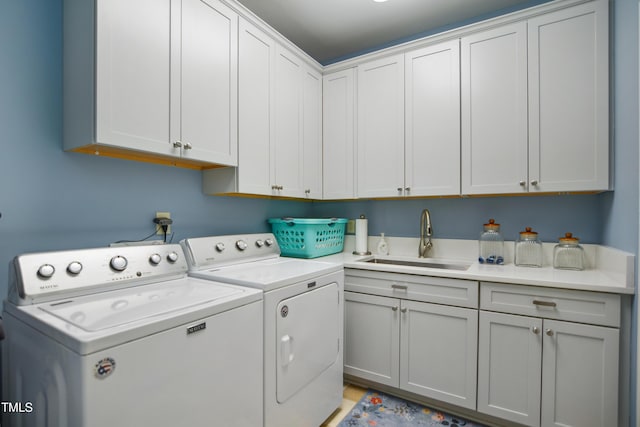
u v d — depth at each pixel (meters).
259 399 1.30
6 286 1.23
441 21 2.32
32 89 1.30
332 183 2.47
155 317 0.97
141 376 0.90
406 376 1.89
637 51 1.37
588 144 1.66
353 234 2.69
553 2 1.71
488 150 1.90
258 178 1.92
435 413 1.84
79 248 1.42
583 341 1.46
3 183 1.23
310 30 2.43
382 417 1.80
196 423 1.05
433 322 1.81
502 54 1.86
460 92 1.99
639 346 1.31
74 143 1.31
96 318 0.95
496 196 2.17
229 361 1.17
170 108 1.44
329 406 1.75
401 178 2.17
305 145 2.33
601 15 1.63
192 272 1.60
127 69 1.29
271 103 2.03
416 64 2.13
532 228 2.06
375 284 2.00
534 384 1.56
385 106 2.24
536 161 1.78
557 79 1.73
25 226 1.28
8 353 1.12
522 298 1.59
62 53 1.38
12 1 1.25
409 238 2.46
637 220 1.35
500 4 2.12
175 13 1.47
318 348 1.65
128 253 1.36
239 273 1.57
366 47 2.69
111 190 1.53
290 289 1.47
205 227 1.97
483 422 1.74
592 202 1.90
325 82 2.52
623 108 1.50
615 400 1.40
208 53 1.62
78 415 0.79
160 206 1.73
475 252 2.22
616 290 1.38
